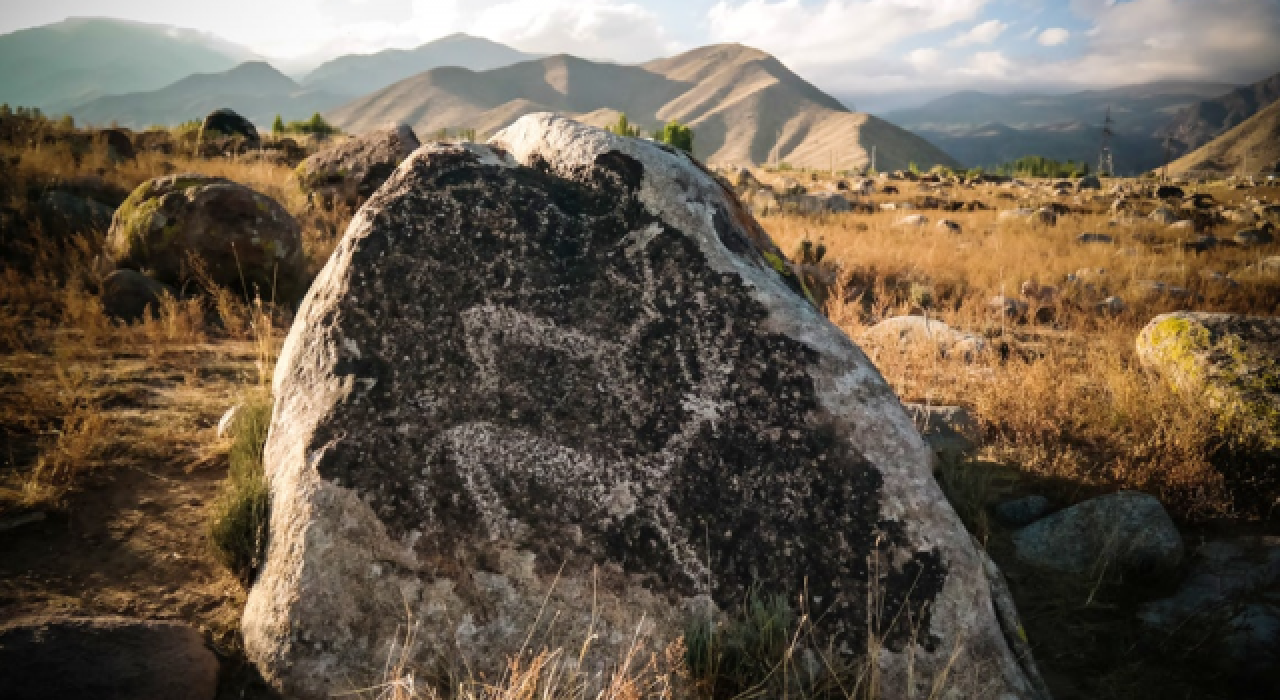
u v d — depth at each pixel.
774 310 2.98
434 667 2.33
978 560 2.57
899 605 2.45
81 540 3.02
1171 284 11.33
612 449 2.68
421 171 3.13
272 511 2.70
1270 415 4.35
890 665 2.37
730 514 2.59
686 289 3.00
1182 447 4.23
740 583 2.49
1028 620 3.15
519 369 2.80
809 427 2.75
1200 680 2.80
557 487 2.59
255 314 6.97
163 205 7.44
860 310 8.45
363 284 2.88
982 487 4.08
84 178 10.52
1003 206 28.67
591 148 3.31
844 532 2.57
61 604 2.58
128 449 3.81
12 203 8.70
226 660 2.44
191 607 2.69
